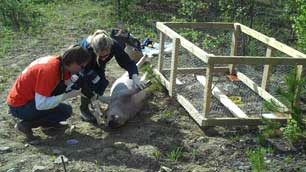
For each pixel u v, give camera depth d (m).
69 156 3.59
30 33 6.74
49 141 3.83
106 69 5.49
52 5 8.29
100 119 4.09
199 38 6.82
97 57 3.85
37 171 3.35
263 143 3.86
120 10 7.79
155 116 4.31
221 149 3.79
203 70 5.17
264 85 4.77
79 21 7.44
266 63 3.96
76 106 4.48
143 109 4.41
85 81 3.83
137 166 3.51
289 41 6.98
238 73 5.13
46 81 3.49
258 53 6.25
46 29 6.98
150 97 4.64
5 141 3.79
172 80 4.54
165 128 4.09
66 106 3.90
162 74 4.99
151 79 4.86
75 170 3.39
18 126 3.79
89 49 3.82
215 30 7.12
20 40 6.45
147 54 5.49
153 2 8.52
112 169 3.44
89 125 4.12
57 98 3.55
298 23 4.96
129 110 4.16
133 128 4.09
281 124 4.12
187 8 7.43
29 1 8.18
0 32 6.72
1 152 3.61
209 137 3.96
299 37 5.02
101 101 4.24
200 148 3.79
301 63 4.00
